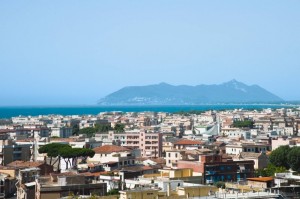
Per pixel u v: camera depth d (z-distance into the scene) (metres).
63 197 174.12
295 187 141.12
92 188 192.00
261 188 158.00
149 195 158.12
